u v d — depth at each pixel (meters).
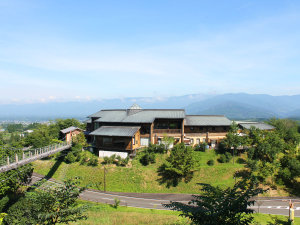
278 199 32.28
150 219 24.30
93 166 40.97
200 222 8.84
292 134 47.56
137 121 45.16
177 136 46.34
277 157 39.84
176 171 34.62
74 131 54.78
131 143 41.62
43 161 45.12
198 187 35.06
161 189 35.44
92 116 53.47
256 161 36.44
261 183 35.38
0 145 30.94
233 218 8.72
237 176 36.41
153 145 43.31
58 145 44.84
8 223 17.84
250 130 44.47
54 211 13.15
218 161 40.84
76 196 14.20
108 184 36.69
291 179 36.31
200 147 44.38
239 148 41.69
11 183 29.95
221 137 47.88
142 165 40.31
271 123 56.81
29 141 50.41
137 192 35.06
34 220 13.00
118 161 41.06
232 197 9.42
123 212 27.23
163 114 47.94
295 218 26.97
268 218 26.86
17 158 27.27
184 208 9.21
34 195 13.23
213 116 51.25
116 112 52.94
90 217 24.69
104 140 43.91
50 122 72.94
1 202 25.80
